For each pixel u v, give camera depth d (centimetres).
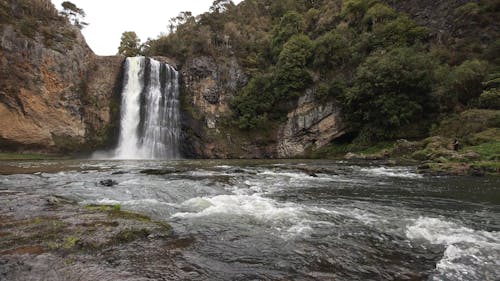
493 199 1109
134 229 625
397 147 3403
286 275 453
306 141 4678
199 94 5125
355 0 6247
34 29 4025
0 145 3609
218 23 6681
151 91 4738
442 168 1884
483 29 4497
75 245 533
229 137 4838
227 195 1130
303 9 8281
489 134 2695
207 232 660
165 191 1179
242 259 511
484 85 3312
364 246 588
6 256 475
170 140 4891
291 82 4822
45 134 3919
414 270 481
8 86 3606
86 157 4316
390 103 3859
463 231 694
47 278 407
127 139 4703
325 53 4866
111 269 446
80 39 4725
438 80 3747
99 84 4731
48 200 905
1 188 1260
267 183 1523
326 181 1609
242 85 5534
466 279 452
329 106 4572
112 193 1137
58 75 4147
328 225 734
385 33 5000
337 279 443
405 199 1111
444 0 5234
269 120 4916
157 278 423
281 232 671
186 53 5531
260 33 7031
